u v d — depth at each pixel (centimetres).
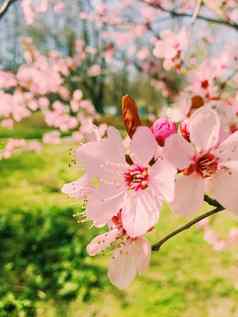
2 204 948
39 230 739
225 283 589
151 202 120
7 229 750
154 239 725
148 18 813
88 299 556
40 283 588
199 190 120
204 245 703
